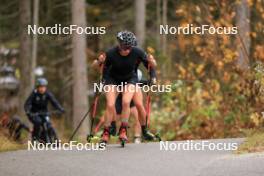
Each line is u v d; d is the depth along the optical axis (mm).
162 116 51219
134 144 33719
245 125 45719
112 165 26328
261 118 40125
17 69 92875
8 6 82625
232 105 47375
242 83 46188
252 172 23375
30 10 83312
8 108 93250
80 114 67312
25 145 38219
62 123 76750
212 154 28562
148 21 95188
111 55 30969
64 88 86375
